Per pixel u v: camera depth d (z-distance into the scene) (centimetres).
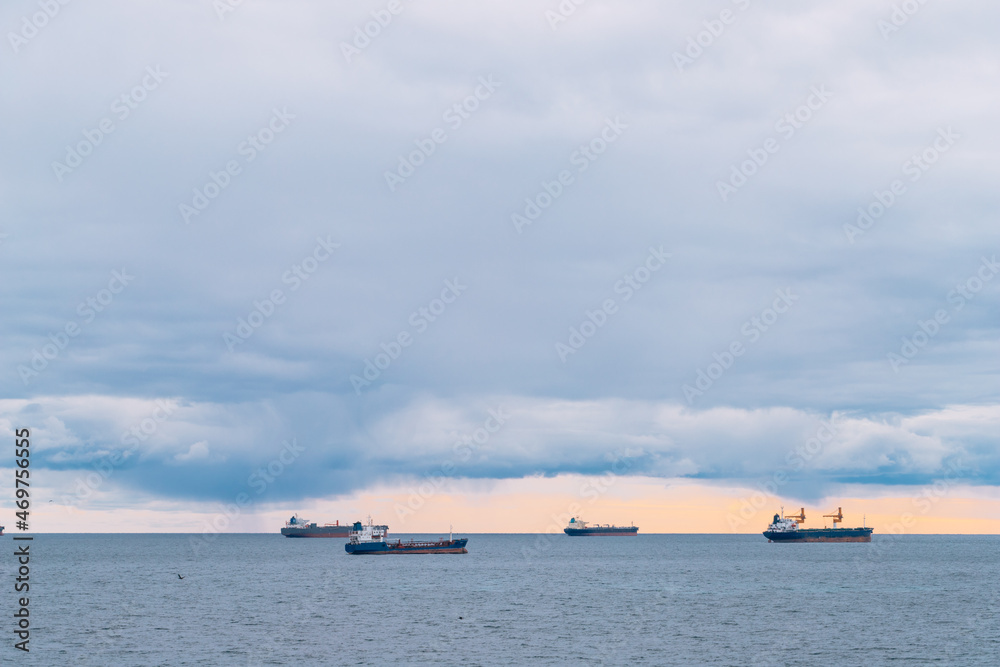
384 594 16738
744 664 9119
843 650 9894
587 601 15325
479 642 10456
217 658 9419
